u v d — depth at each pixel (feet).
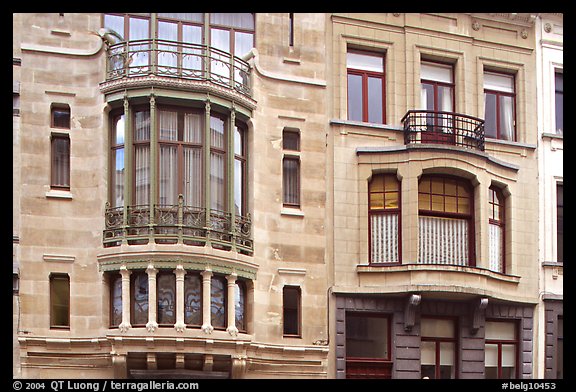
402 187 77.92
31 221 69.46
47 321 68.39
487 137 84.12
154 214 69.15
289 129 77.05
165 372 68.49
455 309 78.48
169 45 71.92
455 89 84.23
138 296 69.05
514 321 81.87
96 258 69.72
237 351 69.77
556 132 87.10
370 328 77.00
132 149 70.74
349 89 80.74
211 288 70.44
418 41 82.84
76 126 71.56
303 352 73.61
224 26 76.33
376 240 78.18
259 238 73.82
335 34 80.23
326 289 75.46
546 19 88.17
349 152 78.48
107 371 68.49
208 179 70.38
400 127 80.23
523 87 86.28
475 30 85.51
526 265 82.43
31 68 71.51
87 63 72.59
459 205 80.48
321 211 76.54
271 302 73.56
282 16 78.43
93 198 70.79
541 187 84.79
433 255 78.74
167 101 70.95
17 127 70.69
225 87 72.23
